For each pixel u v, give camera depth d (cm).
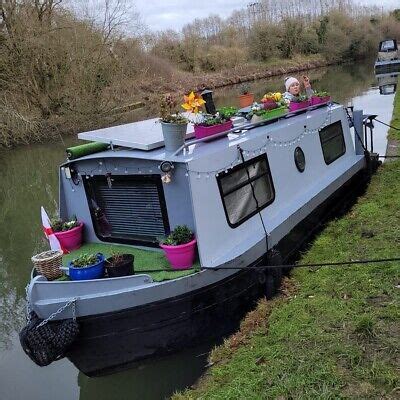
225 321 529
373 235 682
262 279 566
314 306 511
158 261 536
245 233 574
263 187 630
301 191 723
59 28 2541
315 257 657
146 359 500
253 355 463
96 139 582
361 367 402
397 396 365
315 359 423
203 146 564
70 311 473
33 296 481
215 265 510
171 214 531
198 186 509
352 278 554
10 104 2275
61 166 604
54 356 468
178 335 500
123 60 2947
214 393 423
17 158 1986
